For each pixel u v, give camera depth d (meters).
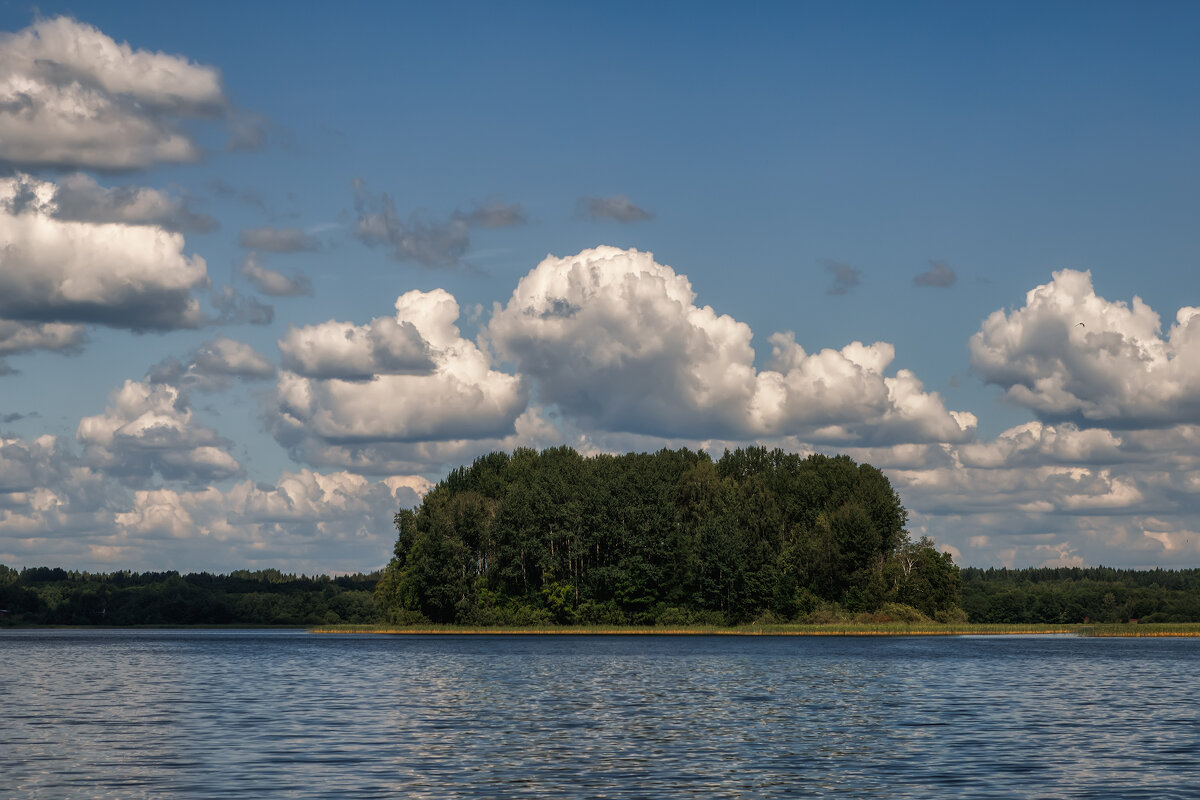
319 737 50.72
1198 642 168.12
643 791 37.41
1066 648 143.00
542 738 50.50
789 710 62.81
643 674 92.06
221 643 174.12
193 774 40.34
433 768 41.78
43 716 60.12
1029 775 40.22
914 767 42.12
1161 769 41.41
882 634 180.62
